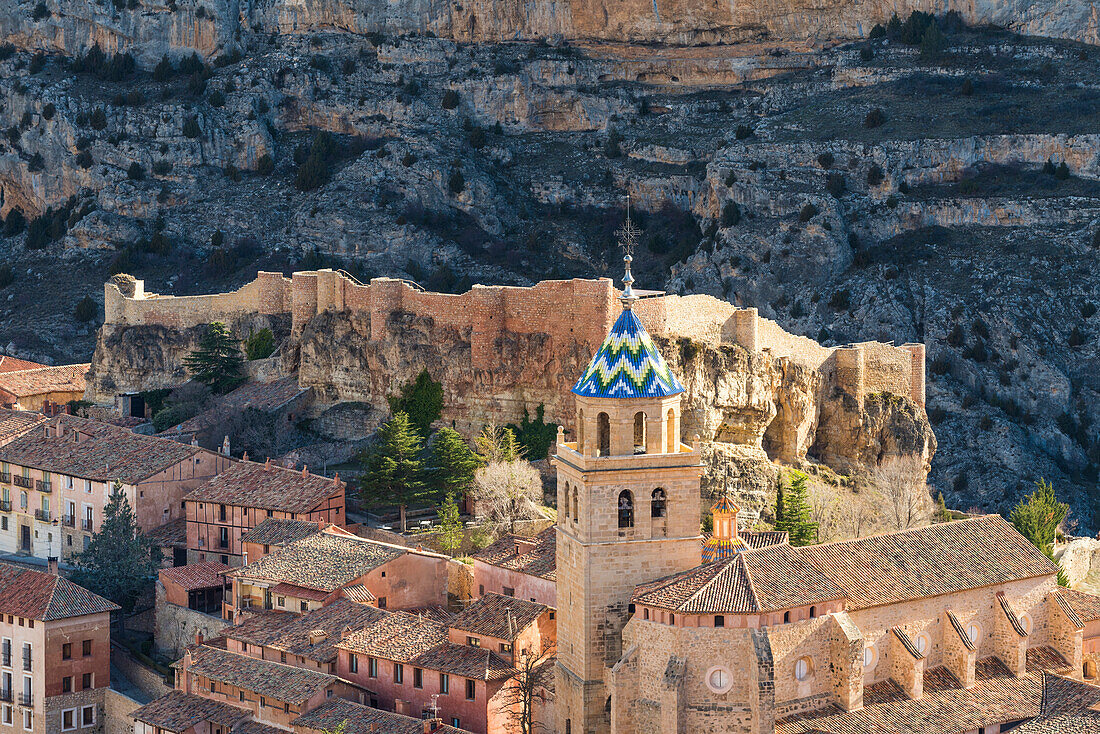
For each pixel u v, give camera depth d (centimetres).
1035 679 15988
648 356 15162
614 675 14500
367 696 16662
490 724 15775
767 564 14912
